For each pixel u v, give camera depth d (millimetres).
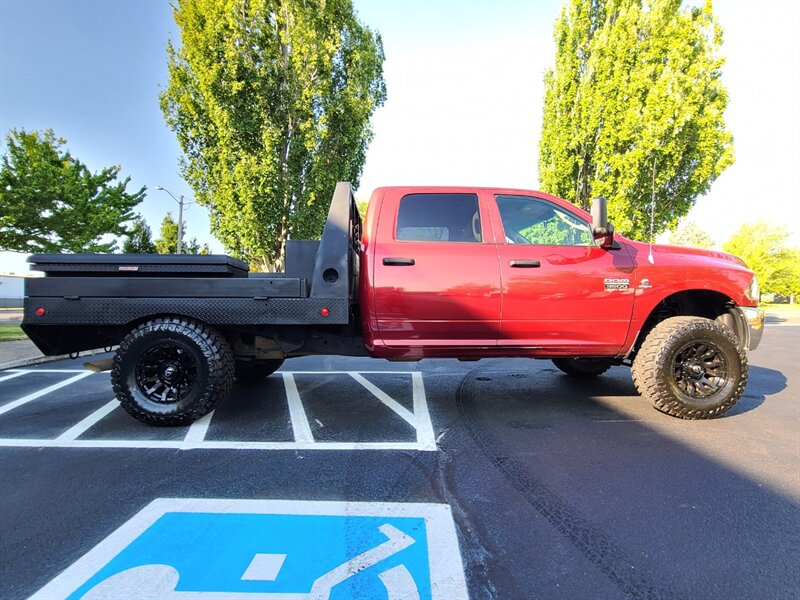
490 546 2062
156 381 3764
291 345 4066
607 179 12617
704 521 2293
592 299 3900
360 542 2088
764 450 3264
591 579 1835
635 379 4059
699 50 12000
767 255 35281
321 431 3709
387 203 3992
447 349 3893
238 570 1879
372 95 13875
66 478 2797
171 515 2336
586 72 13531
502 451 3256
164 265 3631
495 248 3906
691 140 12016
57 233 15117
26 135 16016
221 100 11484
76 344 4039
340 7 12297
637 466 2980
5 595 1729
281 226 12648
